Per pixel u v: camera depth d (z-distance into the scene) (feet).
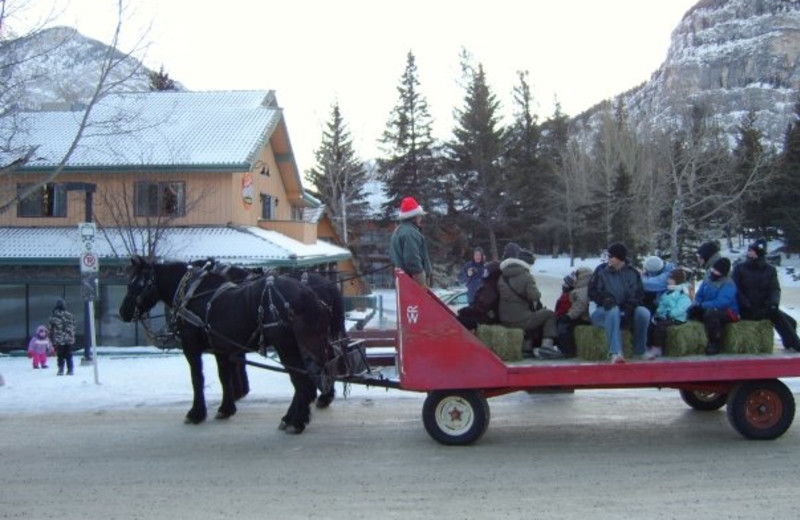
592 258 263.49
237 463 28.81
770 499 23.63
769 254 215.92
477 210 214.28
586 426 33.88
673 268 33.47
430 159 213.66
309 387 33.60
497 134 212.84
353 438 32.30
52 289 92.07
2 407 39.99
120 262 85.76
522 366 29.66
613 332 30.07
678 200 167.73
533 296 32.19
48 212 97.14
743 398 30.71
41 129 100.01
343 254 120.47
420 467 27.76
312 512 23.06
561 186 249.96
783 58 490.49
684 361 29.63
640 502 23.47
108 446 31.68
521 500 23.82
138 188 93.50
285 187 122.21
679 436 31.83
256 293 33.58
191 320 34.96
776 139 291.79
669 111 243.19
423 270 33.12
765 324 31.48
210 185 95.09
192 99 113.80
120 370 54.39
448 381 29.81
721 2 544.62
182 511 23.41
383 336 41.96
